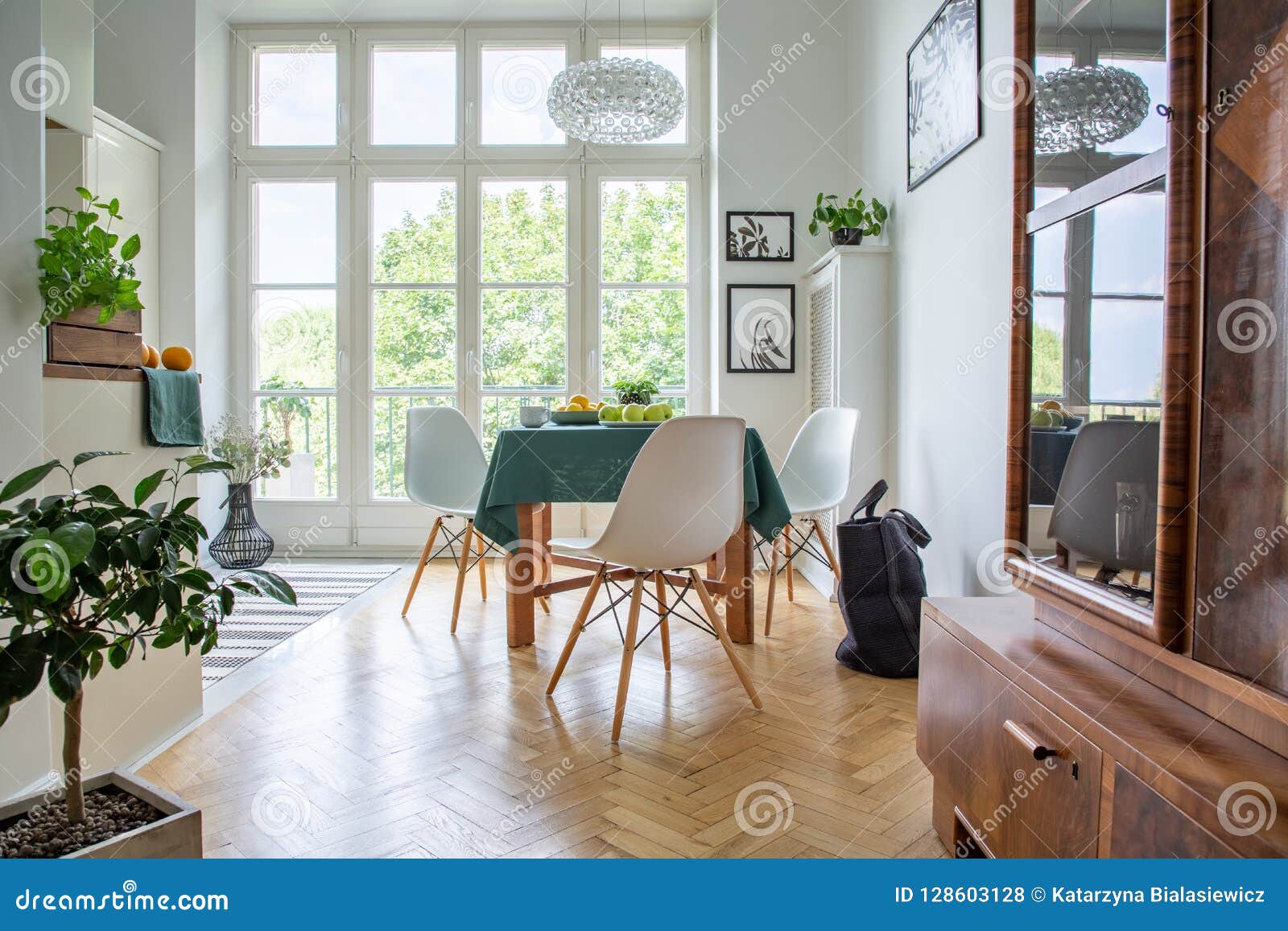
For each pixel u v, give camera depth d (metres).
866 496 2.74
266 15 4.66
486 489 2.78
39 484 1.54
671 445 2.04
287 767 1.88
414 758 1.92
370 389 4.83
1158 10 1.10
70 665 1.01
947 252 2.82
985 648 1.32
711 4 4.53
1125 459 1.17
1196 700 1.03
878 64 3.71
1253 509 0.92
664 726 2.13
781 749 1.98
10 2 1.47
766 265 4.34
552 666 2.64
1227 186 0.96
